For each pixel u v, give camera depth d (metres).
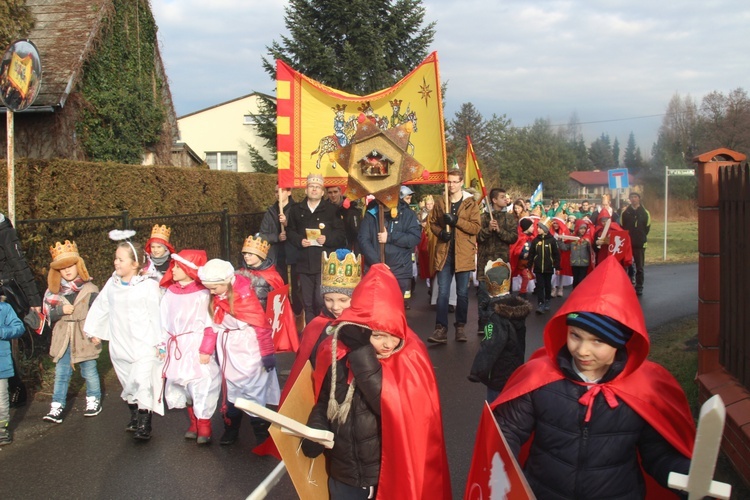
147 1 18.25
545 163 65.12
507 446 2.60
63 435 6.05
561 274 14.16
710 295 5.88
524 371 3.04
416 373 3.54
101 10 15.88
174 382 5.69
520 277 14.45
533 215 14.69
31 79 7.41
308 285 8.68
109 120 16.48
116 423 6.36
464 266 9.02
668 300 13.30
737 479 4.56
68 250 6.43
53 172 9.20
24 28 12.76
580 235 13.54
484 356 4.78
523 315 4.81
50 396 7.21
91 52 15.45
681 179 44.41
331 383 3.33
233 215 14.91
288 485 4.90
